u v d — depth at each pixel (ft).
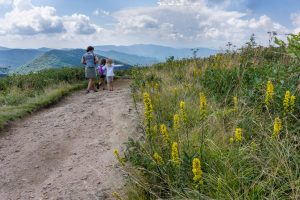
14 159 19.22
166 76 33.01
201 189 10.62
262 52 25.41
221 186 10.99
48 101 36.24
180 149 13.61
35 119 28.48
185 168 11.89
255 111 15.80
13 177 16.90
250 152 12.30
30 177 16.81
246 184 11.35
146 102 13.17
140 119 20.44
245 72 20.90
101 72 50.78
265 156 12.36
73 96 43.65
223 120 15.62
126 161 15.14
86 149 19.61
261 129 13.94
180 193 11.26
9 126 26.08
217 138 14.34
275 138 12.01
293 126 13.87
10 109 30.76
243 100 17.21
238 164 12.28
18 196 14.99
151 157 12.93
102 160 17.53
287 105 13.29
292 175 10.43
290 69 16.78
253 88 17.71
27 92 42.98
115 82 62.85
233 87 21.25
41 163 18.44
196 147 13.75
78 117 27.43
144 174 13.06
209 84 23.72
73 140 21.72
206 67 28.84
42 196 14.73
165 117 18.39
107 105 30.83
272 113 15.53
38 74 54.60
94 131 22.99
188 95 22.63
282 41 18.06
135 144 14.58
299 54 16.52
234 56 28.55
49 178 16.47
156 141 14.80
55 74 56.85
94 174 16.01
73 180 15.79
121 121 23.76
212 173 12.12
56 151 20.03
